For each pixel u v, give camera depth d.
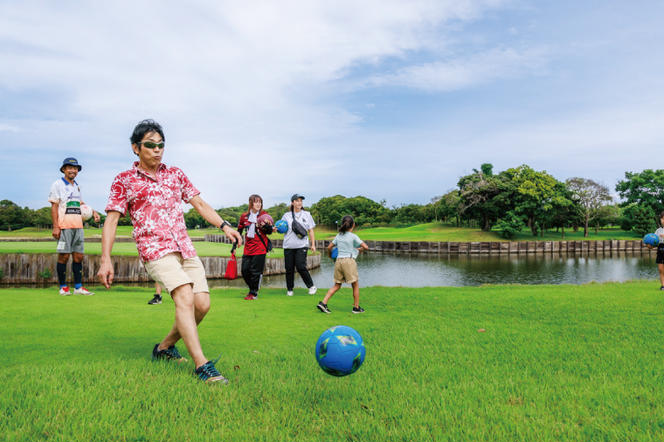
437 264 39.06
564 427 2.44
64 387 2.88
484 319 6.24
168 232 3.37
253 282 8.56
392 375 3.45
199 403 2.71
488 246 55.03
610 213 69.88
